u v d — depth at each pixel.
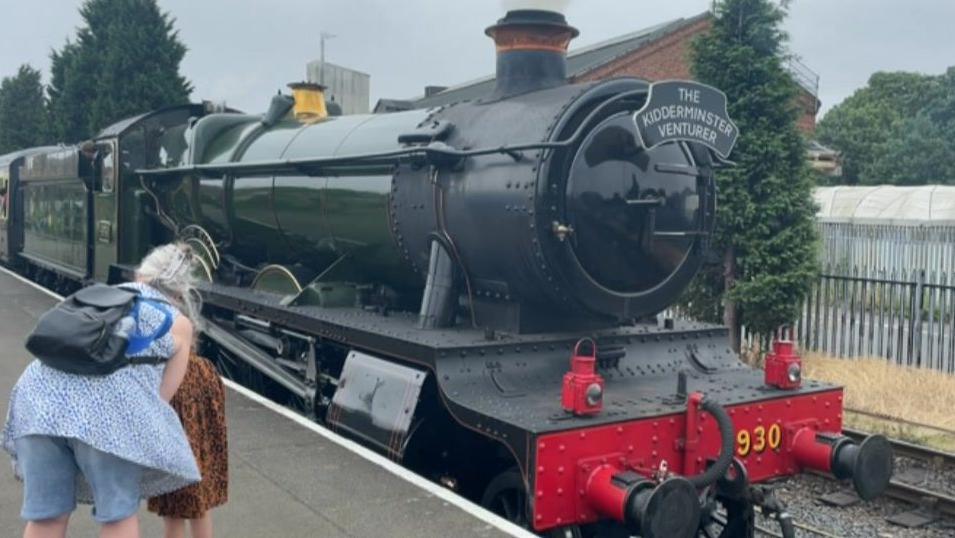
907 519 6.21
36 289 14.95
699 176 5.49
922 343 12.71
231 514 4.46
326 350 6.51
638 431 4.44
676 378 5.41
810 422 5.16
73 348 2.79
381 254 6.37
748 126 10.91
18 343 9.60
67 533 4.19
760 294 10.84
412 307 6.62
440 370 4.77
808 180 11.08
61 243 13.62
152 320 3.00
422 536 4.21
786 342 5.17
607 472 4.21
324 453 5.42
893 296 12.06
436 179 5.52
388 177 6.09
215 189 8.38
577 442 4.23
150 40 31.59
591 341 5.00
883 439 4.85
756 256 10.83
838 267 13.02
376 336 5.42
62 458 2.96
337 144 6.88
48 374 2.92
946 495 6.60
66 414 2.85
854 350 12.39
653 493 3.98
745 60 10.83
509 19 5.72
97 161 10.89
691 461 4.58
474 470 5.62
